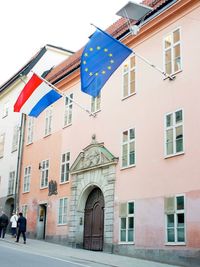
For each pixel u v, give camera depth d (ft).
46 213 93.76
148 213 63.26
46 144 99.40
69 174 86.74
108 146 75.56
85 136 83.61
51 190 92.79
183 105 60.80
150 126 66.33
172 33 65.67
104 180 74.79
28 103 81.76
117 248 68.44
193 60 60.59
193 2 62.08
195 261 53.83
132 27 64.64
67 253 66.23
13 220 95.14
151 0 75.10
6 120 125.49
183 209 57.31
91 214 79.56
